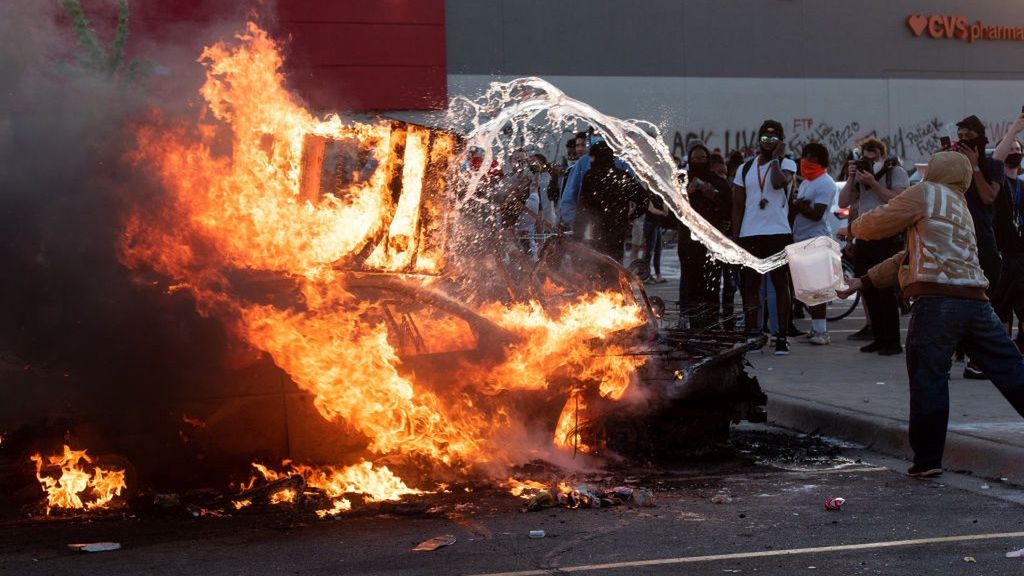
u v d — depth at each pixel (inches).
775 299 461.1
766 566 191.2
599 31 1008.2
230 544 204.7
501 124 313.1
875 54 1129.4
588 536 210.8
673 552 200.1
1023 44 1179.9
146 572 188.4
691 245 449.4
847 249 562.3
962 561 193.0
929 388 257.3
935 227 255.1
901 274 264.4
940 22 1145.4
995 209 360.5
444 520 222.4
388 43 874.8
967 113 1162.6
